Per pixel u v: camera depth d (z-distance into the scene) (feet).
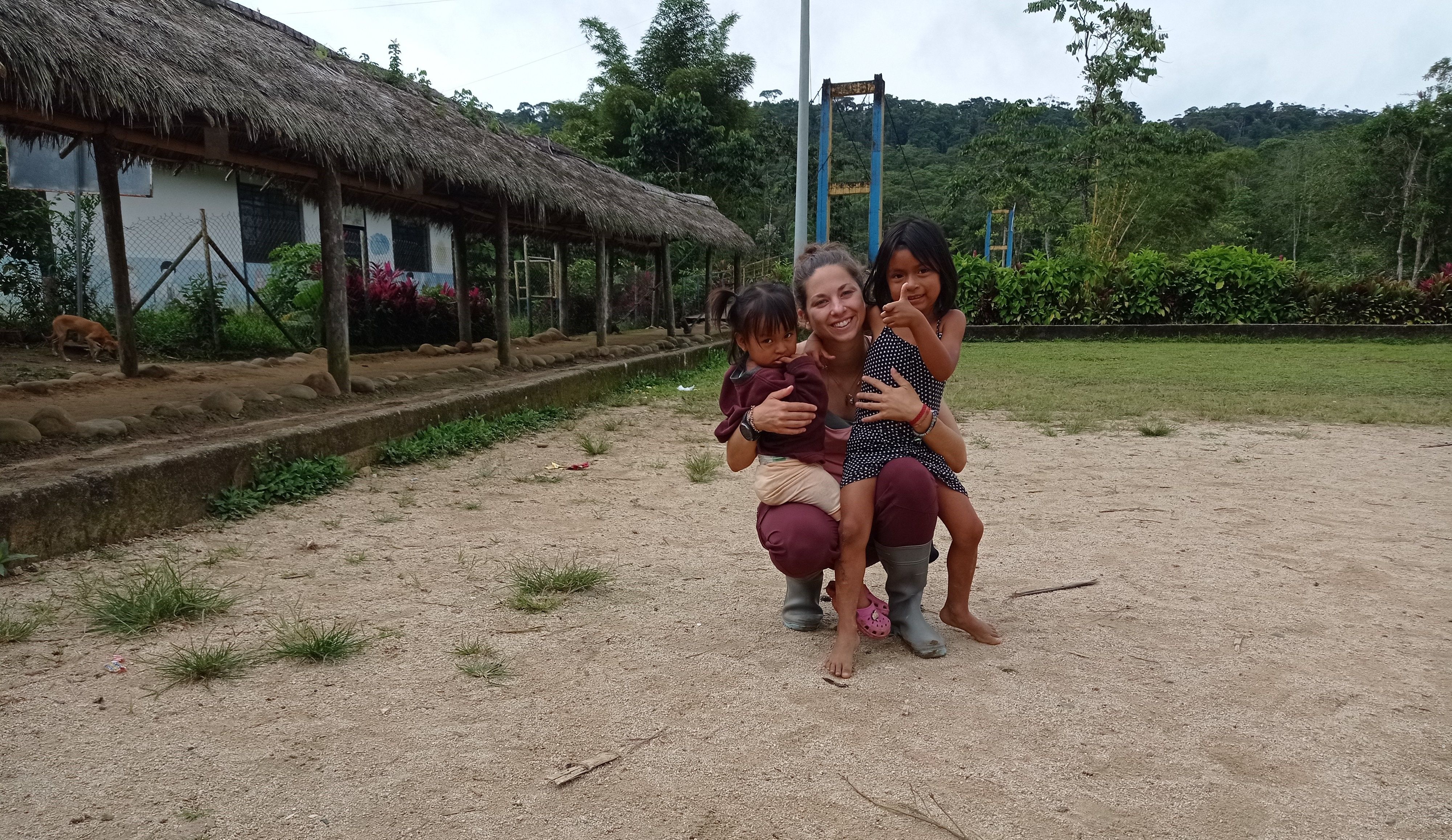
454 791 6.55
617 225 36.99
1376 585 11.76
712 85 98.63
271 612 10.39
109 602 10.17
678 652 9.34
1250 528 14.78
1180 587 11.67
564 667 8.92
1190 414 28.45
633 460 21.21
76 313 42.83
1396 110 136.56
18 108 19.77
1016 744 7.34
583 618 10.37
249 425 18.16
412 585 11.52
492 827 6.09
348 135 21.02
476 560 12.75
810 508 9.31
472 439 22.27
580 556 13.04
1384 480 18.74
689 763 6.98
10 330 40.27
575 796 6.49
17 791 6.49
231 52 19.74
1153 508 16.24
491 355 40.75
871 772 6.86
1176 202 98.53
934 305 9.46
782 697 8.23
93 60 14.92
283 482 16.25
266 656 9.04
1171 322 66.74
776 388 9.00
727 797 6.50
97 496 12.83
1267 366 44.19
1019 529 14.75
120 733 7.40
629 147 92.12
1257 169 185.06
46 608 10.25
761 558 13.12
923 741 7.37
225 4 23.00
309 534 13.97
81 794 6.46
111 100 15.08
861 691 8.38
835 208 153.17
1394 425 26.30
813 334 9.78
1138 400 31.45
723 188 94.22
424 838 5.95
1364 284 63.62
